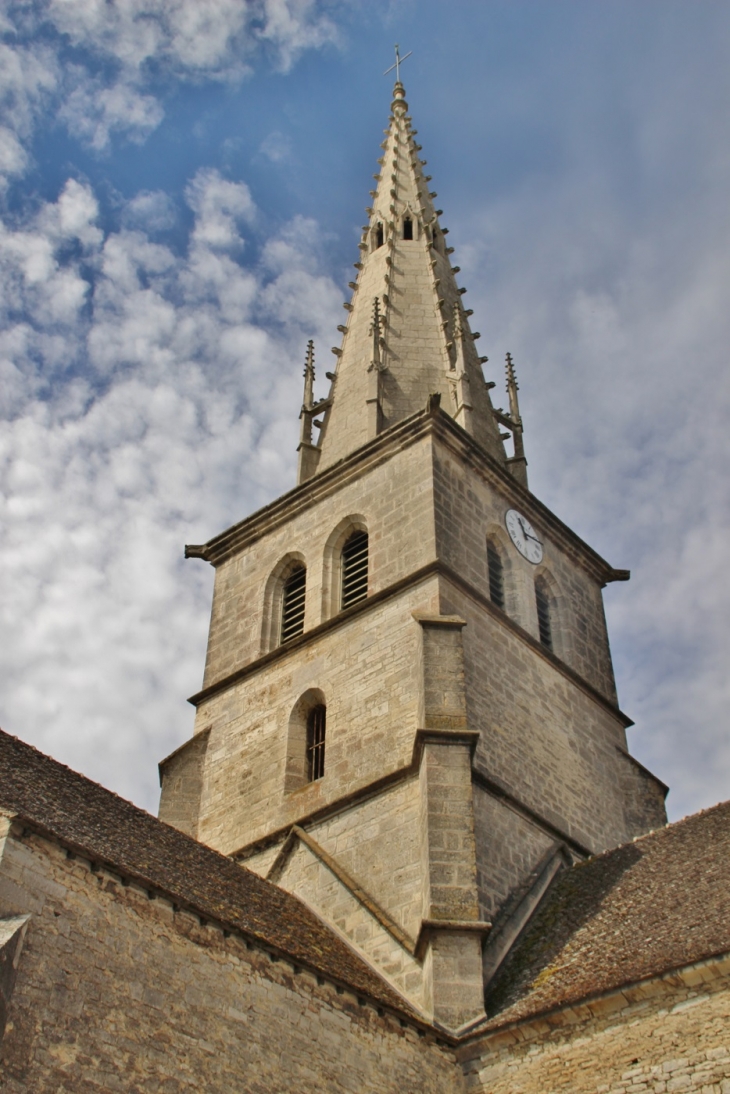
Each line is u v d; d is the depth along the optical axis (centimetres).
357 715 3425
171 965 2106
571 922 2897
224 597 4216
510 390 4872
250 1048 2155
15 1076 1788
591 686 3944
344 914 2994
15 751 2539
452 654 3278
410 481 3825
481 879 2983
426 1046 2502
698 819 3106
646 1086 2241
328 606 3838
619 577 4469
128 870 2114
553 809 3431
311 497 4119
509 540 3991
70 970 1944
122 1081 1928
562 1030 2420
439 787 2981
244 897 2689
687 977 2281
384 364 4456
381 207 5206
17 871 1950
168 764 3744
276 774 3516
